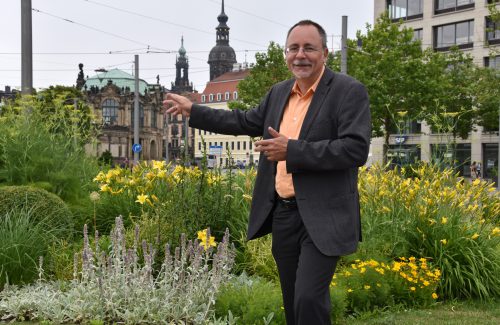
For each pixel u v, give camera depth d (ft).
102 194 26.99
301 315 10.19
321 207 10.28
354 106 10.30
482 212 25.49
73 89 157.69
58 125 35.68
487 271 21.97
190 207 22.31
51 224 21.50
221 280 17.53
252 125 11.99
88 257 16.38
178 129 426.10
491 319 18.61
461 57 122.21
